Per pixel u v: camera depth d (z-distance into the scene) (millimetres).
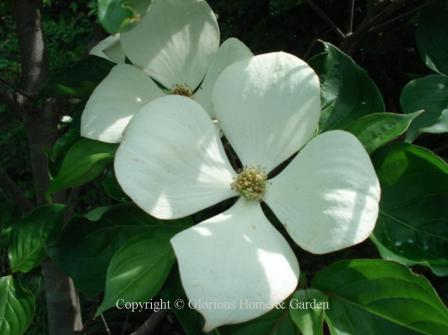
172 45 206
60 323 299
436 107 183
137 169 163
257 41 489
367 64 494
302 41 473
